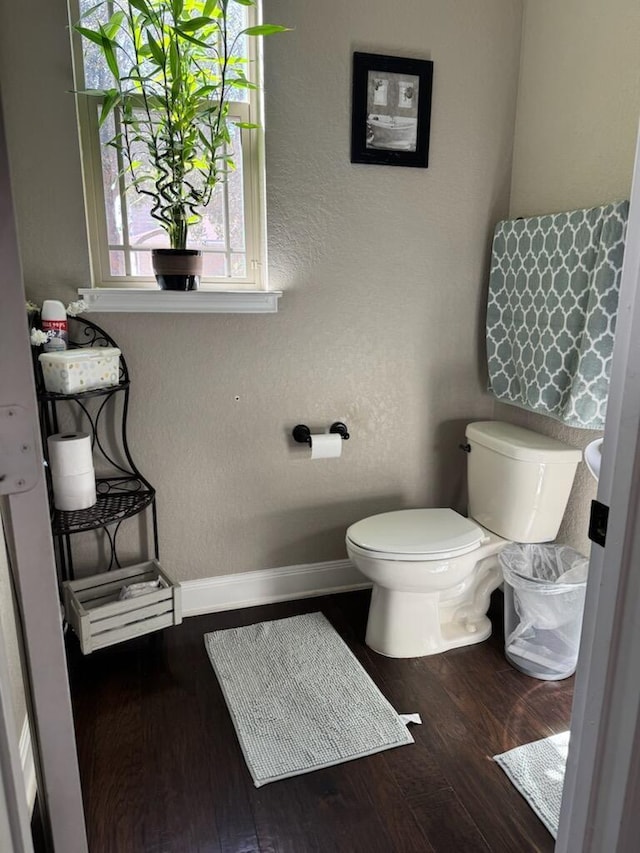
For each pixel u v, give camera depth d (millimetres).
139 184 2059
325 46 2053
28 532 886
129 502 2010
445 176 2289
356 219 2223
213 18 1919
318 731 1734
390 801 1504
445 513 2232
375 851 1373
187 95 1894
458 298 2428
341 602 2451
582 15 1950
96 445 2111
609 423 801
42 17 1783
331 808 1484
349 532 2080
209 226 2168
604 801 829
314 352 2291
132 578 2164
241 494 2324
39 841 1360
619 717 789
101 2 1799
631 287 753
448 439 2555
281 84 2039
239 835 1409
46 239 1924
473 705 1848
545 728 1752
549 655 1977
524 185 2297
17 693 1463
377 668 2023
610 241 1794
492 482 2213
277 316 2213
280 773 1583
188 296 2053
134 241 2105
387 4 2082
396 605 2064
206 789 1536
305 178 2135
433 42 2158
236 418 2252
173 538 2279
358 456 2449
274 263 2168
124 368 2055
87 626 1859
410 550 1929
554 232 2014
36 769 1043
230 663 2043
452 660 2068
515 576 1945
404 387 2443
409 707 1839
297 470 2377
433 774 1588
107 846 1376
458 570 1981
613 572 774
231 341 2182
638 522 738
